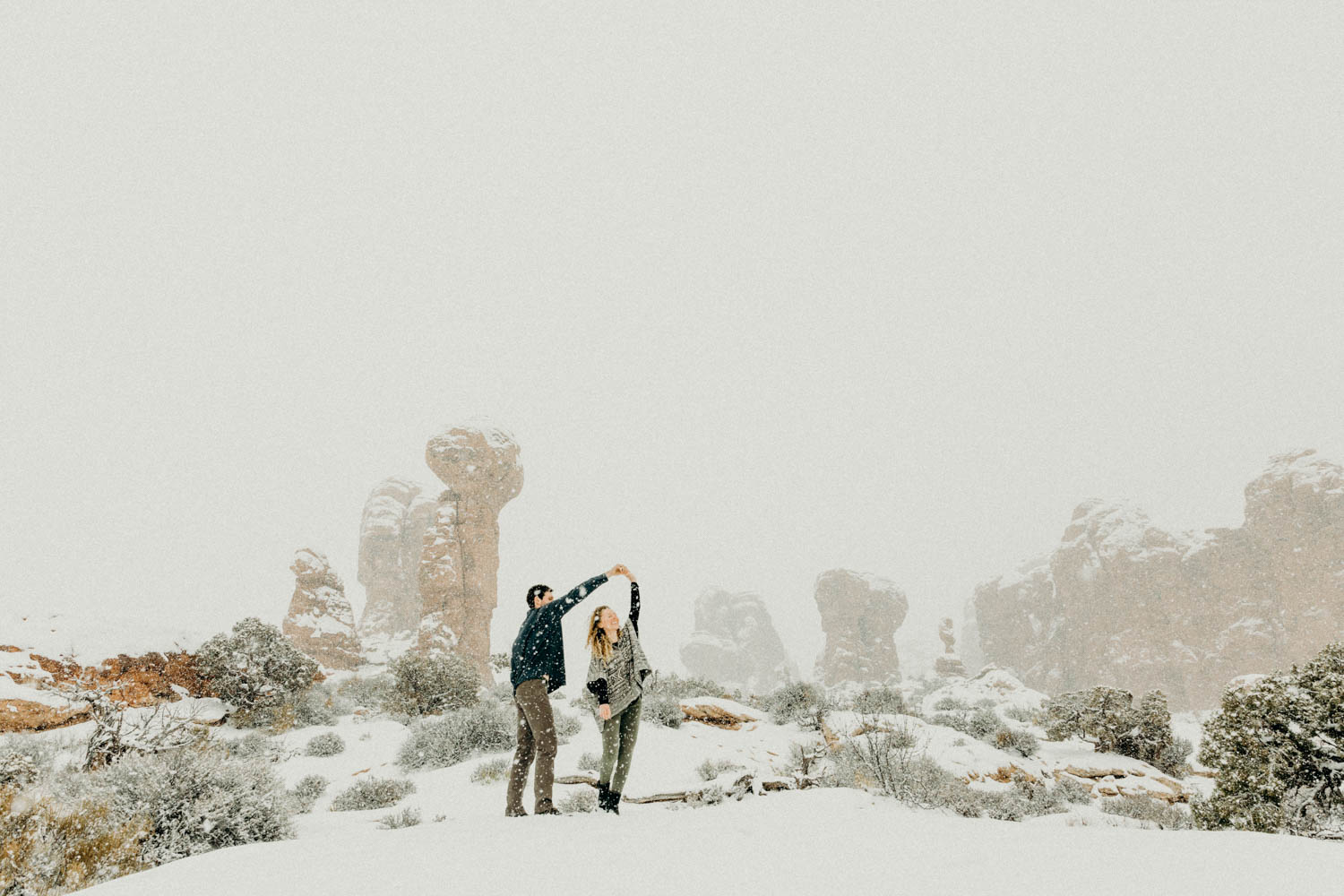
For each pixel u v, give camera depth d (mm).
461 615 31438
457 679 20188
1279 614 51969
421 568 31938
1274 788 9008
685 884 2754
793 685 19625
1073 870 2674
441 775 12344
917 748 13781
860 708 18422
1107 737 18078
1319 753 8969
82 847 5254
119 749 9602
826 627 76625
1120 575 60844
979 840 3316
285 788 11305
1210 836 3111
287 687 18125
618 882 2795
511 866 3037
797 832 3654
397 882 2811
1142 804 13094
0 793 5074
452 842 3537
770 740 15406
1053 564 70188
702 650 101875
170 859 6027
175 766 7383
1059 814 11539
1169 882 2445
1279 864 2555
